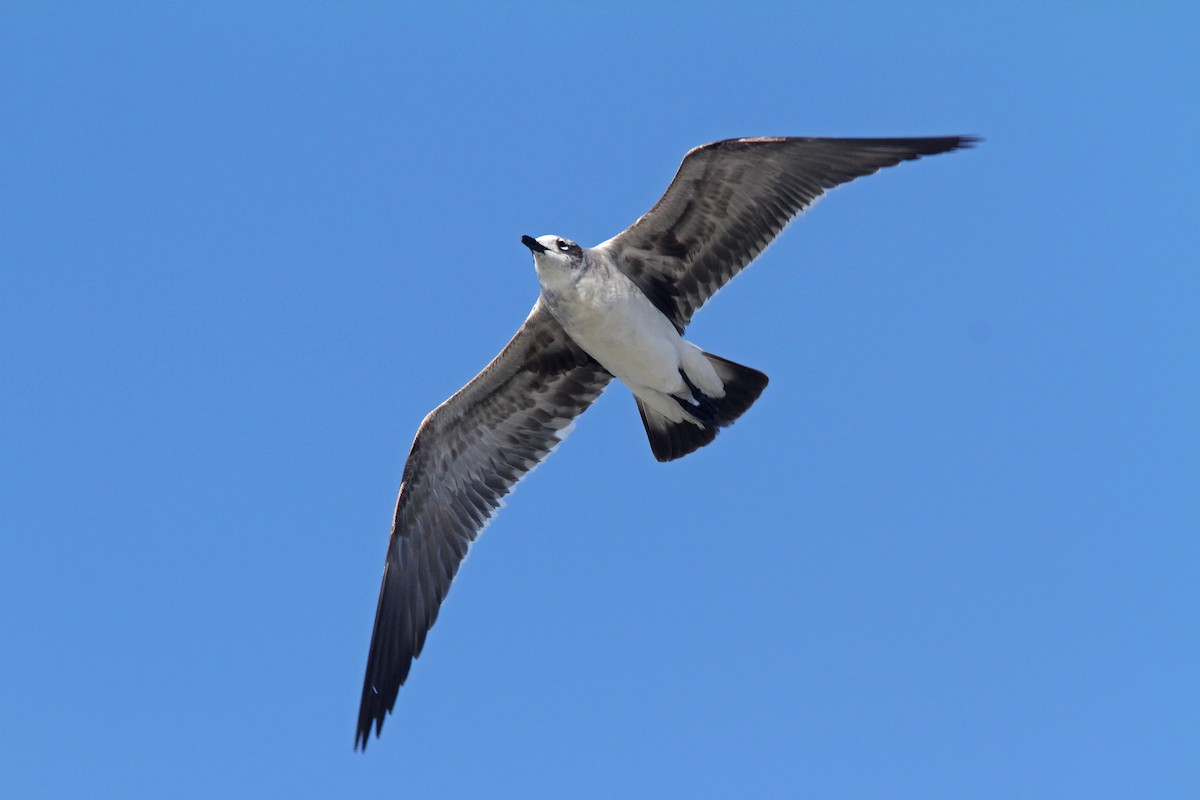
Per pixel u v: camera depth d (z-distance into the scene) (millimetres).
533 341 15773
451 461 16438
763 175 14633
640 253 15266
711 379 15570
